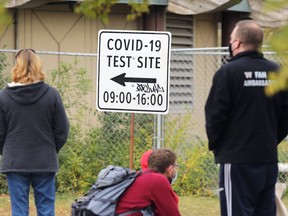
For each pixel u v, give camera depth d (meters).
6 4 9.28
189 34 38.34
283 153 28.30
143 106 19.34
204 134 33.56
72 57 34.16
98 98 19.47
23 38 32.78
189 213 25.09
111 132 28.67
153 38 19.22
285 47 7.68
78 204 15.69
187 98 35.72
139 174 15.76
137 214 15.48
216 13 39.66
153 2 33.72
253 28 15.14
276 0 7.90
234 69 15.05
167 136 28.39
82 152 28.48
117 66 19.39
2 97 17.98
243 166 15.23
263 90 15.10
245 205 15.33
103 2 11.64
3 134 18.09
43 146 18.06
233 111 15.21
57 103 18.12
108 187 15.65
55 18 33.75
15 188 18.12
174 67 35.50
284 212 17.28
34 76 17.92
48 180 18.34
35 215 24.55
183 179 28.31
